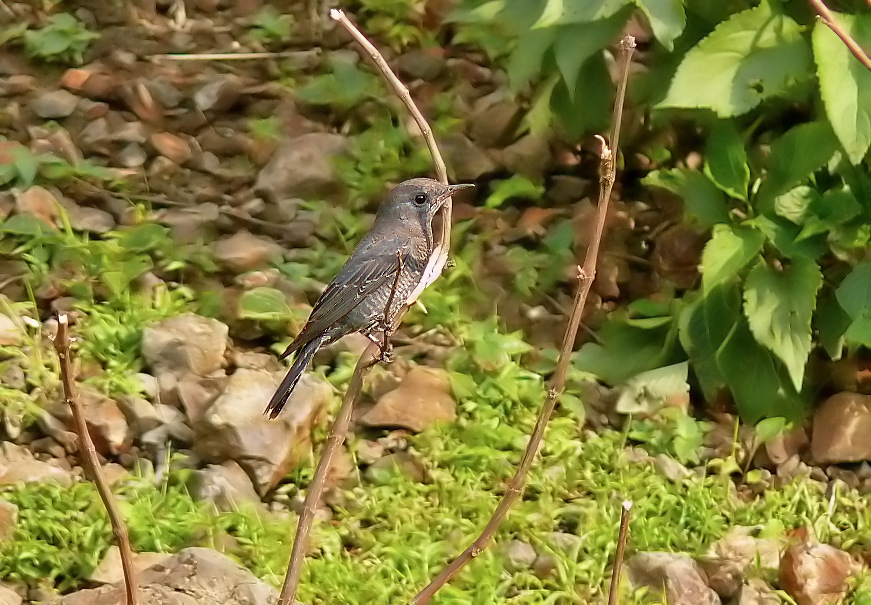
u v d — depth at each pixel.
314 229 13.29
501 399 11.05
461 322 12.07
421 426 10.77
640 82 11.62
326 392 10.67
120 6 16.58
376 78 15.12
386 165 13.89
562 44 10.77
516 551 9.55
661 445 10.77
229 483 9.90
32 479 9.74
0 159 13.24
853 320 10.01
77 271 12.27
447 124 14.42
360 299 9.22
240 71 15.60
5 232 12.53
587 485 10.29
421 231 9.44
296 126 14.70
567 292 12.61
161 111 14.81
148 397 10.73
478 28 14.36
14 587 8.73
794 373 9.76
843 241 10.12
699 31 11.09
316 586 8.95
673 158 12.81
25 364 10.89
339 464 10.38
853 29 9.49
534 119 12.39
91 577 8.80
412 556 9.30
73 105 14.70
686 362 10.98
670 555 9.41
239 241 12.88
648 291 12.48
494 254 13.02
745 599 9.24
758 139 11.24
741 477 10.77
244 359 11.41
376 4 16.31
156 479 9.98
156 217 13.23
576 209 13.38
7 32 15.66
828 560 9.39
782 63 9.64
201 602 8.29
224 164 14.27
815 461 10.88
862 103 9.20
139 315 11.57
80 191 13.45
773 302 9.94
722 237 10.04
